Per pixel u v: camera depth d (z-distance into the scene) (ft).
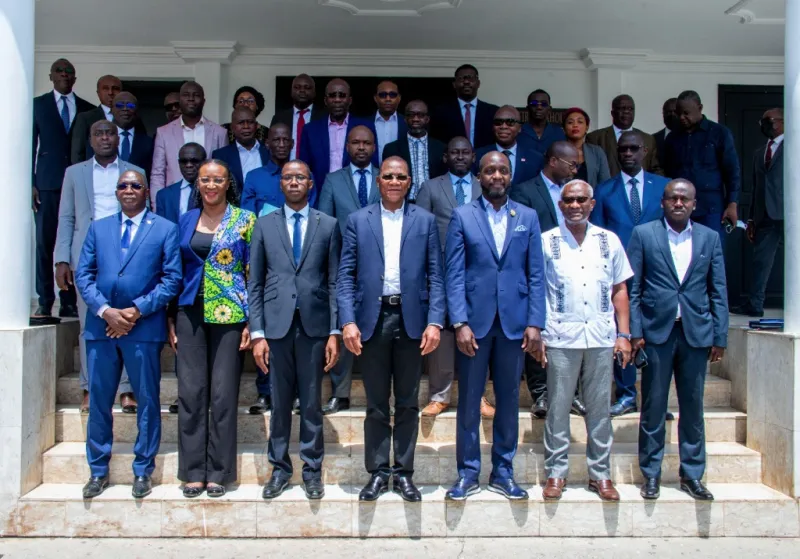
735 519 12.50
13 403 12.40
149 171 17.69
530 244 12.51
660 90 24.07
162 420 14.12
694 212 17.34
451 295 12.30
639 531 12.43
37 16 20.30
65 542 12.04
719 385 15.53
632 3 19.16
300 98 17.89
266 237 12.52
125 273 12.55
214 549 11.79
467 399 12.39
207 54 22.59
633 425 14.40
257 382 14.71
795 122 13.19
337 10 19.77
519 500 12.31
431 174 15.98
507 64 23.72
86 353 13.08
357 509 12.25
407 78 23.62
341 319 12.20
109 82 18.62
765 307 24.38
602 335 12.48
